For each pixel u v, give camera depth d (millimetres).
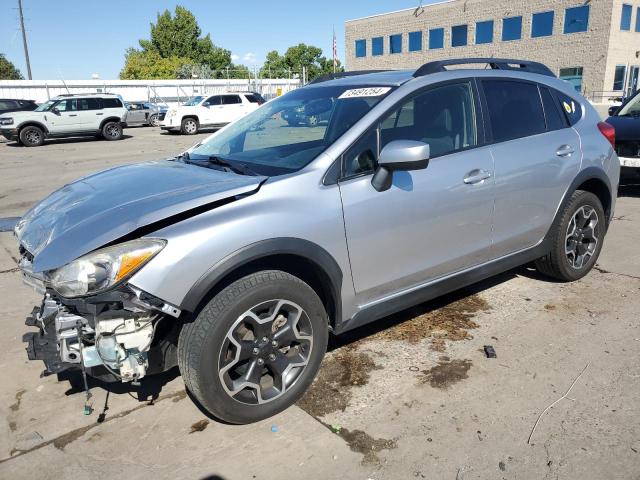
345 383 3188
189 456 2623
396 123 3240
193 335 2557
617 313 3998
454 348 3555
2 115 19875
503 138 3764
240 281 2639
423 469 2492
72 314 2516
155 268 2410
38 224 2865
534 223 4008
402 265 3260
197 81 43031
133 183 3061
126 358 2537
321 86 3908
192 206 2594
